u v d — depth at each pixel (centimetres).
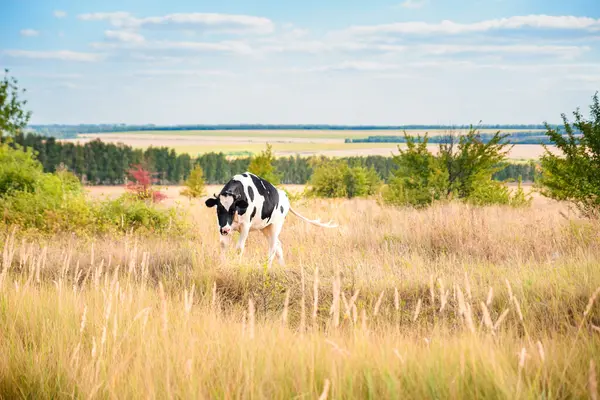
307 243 1269
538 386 399
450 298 805
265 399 402
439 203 2027
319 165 3747
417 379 429
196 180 5019
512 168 9219
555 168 1532
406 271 934
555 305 717
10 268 955
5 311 618
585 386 412
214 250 1085
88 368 457
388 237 1285
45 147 11006
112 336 544
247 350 484
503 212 1705
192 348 480
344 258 1062
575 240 1136
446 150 2241
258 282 917
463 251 1148
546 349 482
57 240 1287
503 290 809
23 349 526
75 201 1598
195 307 732
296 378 428
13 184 1727
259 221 1188
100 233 1398
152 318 601
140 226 1474
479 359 451
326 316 785
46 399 446
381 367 441
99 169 11194
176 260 1027
